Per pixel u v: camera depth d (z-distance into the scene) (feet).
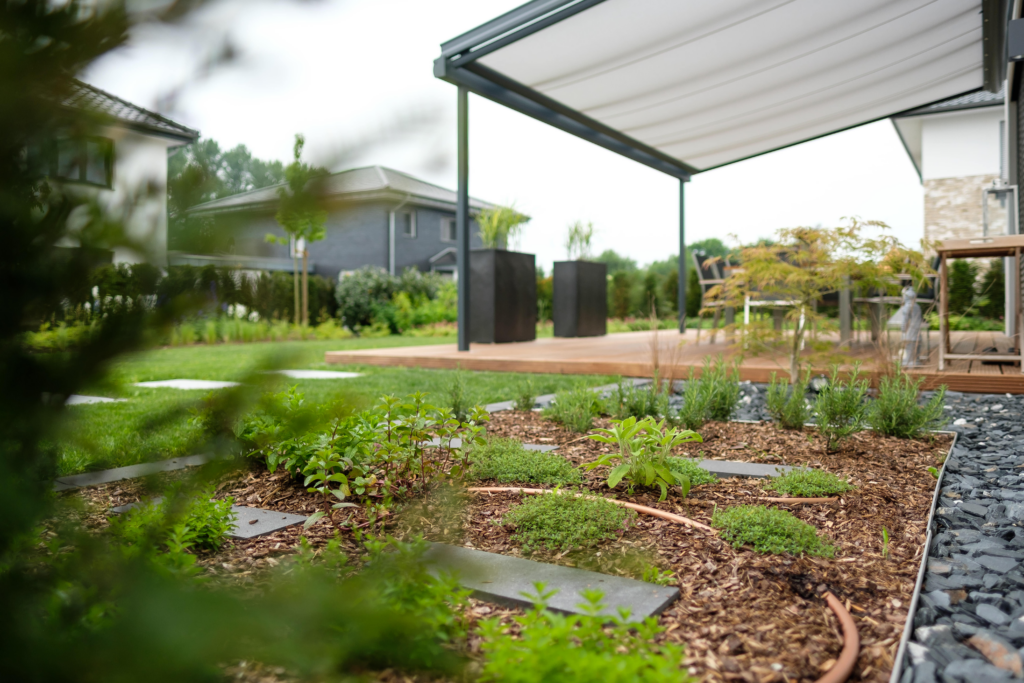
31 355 2.63
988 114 44.65
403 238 66.59
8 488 2.54
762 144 29.96
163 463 2.94
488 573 5.63
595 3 16.12
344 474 8.43
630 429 8.68
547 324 51.78
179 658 2.14
